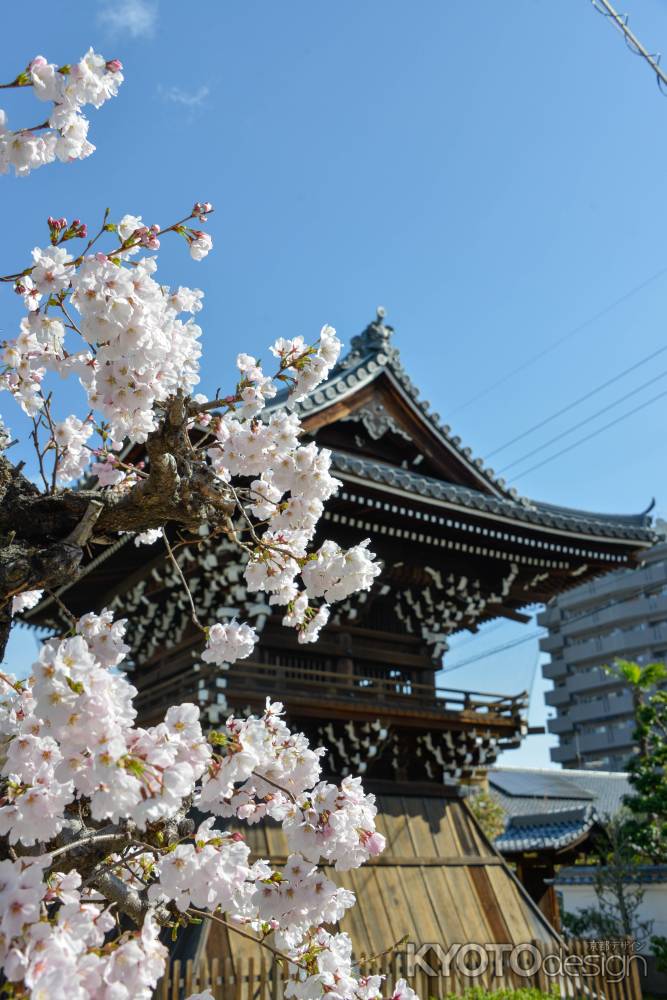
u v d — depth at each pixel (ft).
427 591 43.27
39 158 10.12
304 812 11.80
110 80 10.23
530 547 42.96
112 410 12.35
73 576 13.42
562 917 72.18
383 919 34.63
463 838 40.75
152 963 8.75
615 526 44.39
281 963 12.00
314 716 36.52
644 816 76.89
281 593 14.55
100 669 8.32
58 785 9.64
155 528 16.15
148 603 40.83
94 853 11.41
